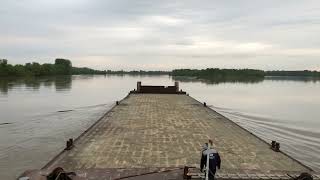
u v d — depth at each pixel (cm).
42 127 2784
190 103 3781
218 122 2502
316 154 2081
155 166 1379
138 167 1357
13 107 4144
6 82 10862
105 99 5453
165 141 1841
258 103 5281
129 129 2167
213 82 14988
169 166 1380
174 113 2953
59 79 15175
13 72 14812
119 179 1188
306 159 1961
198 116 2795
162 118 2655
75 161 1430
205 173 1139
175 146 1730
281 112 4141
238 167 1383
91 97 5812
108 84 11838
